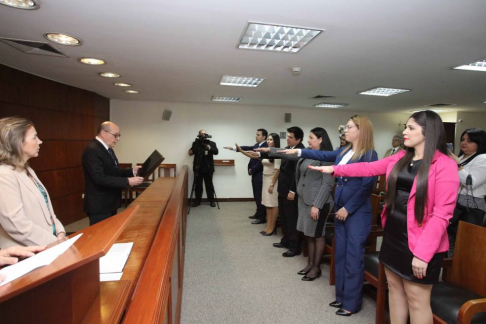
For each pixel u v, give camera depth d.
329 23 1.98
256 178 4.45
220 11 1.83
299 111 6.52
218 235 3.85
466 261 1.61
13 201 1.26
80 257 0.51
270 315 2.04
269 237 3.78
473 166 2.18
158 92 4.80
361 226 1.94
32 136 1.38
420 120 1.29
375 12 1.80
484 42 2.27
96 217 2.33
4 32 2.21
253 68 3.18
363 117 1.90
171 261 1.16
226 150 6.22
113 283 0.81
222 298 2.26
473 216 2.14
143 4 1.75
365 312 2.08
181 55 2.75
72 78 3.80
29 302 0.51
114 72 3.45
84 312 0.62
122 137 5.77
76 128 4.44
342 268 2.10
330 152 2.19
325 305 2.17
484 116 6.85
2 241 1.30
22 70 3.37
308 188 2.44
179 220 1.86
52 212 1.56
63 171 4.17
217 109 6.13
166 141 5.95
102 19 1.96
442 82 3.69
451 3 1.67
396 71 3.21
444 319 1.38
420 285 1.29
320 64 2.98
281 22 1.98
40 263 0.55
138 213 1.87
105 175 2.26
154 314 0.66
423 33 2.12
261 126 6.34
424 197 1.23
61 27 2.10
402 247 1.35
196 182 5.61
